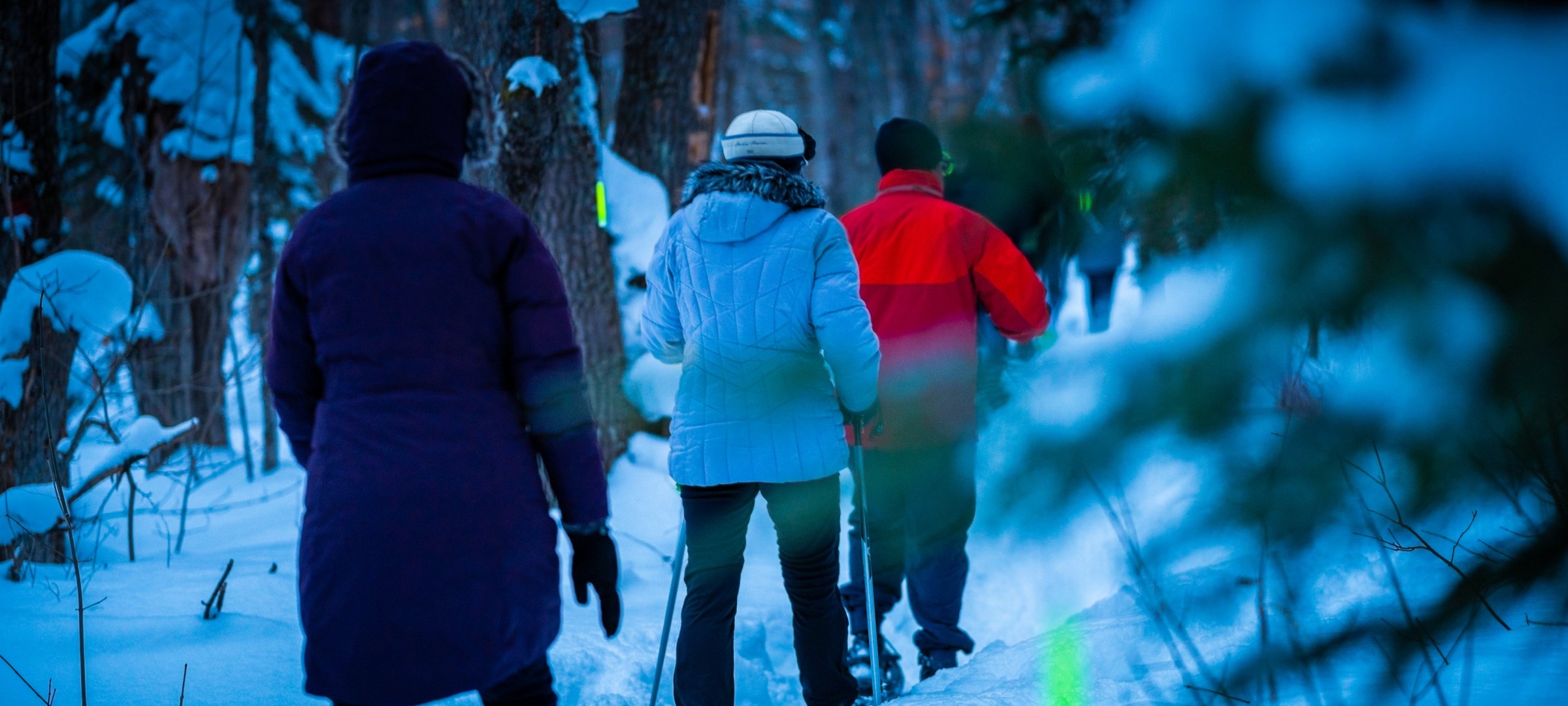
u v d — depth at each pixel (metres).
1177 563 0.70
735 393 2.39
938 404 2.88
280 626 2.98
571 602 3.58
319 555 1.71
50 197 4.30
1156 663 2.19
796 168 2.60
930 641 3.09
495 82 4.35
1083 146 0.61
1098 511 0.69
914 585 3.08
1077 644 2.40
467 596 1.69
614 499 4.91
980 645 3.49
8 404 3.76
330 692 1.69
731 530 2.46
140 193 6.19
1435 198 0.48
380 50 1.85
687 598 2.47
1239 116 0.52
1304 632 0.76
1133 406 0.65
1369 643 0.74
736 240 2.41
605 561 1.87
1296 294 0.56
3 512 3.33
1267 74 0.50
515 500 1.76
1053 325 2.92
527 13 4.31
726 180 2.46
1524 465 0.59
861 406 2.55
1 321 3.79
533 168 4.36
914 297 2.91
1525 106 0.45
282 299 1.82
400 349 1.73
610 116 7.59
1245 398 0.61
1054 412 0.69
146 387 5.68
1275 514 0.65
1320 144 0.49
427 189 1.81
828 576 2.55
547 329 1.79
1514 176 0.46
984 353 3.01
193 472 4.26
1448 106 0.47
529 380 1.80
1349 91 0.49
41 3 4.21
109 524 4.20
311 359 1.84
